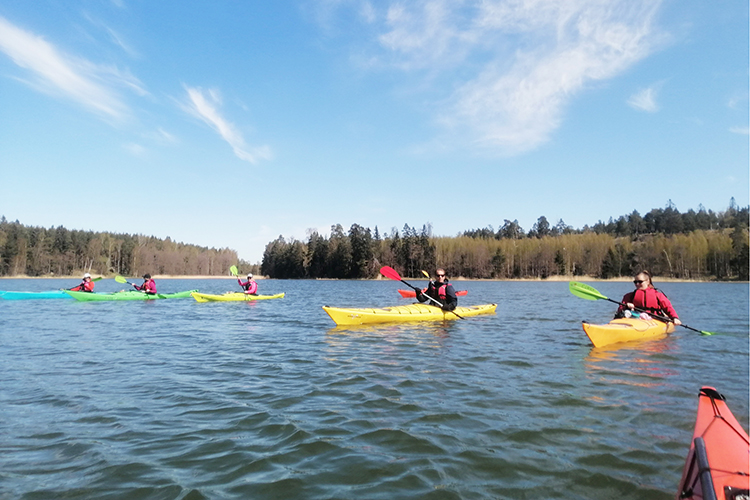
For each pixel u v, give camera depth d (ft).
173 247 390.42
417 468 10.43
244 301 65.72
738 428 9.49
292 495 9.20
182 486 9.55
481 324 36.73
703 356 23.68
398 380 18.38
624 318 30.48
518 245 274.57
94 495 9.18
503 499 9.07
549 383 17.90
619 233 425.69
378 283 206.08
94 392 16.62
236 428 12.97
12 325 36.37
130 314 45.39
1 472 10.17
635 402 15.40
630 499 9.11
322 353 24.27
